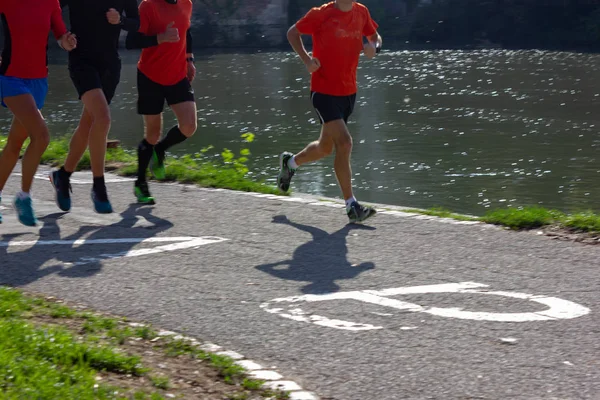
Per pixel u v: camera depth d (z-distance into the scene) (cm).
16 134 803
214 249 733
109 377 452
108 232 797
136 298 600
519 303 580
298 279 643
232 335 527
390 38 6391
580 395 438
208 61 5212
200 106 3100
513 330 529
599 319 548
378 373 468
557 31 5912
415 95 3338
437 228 802
